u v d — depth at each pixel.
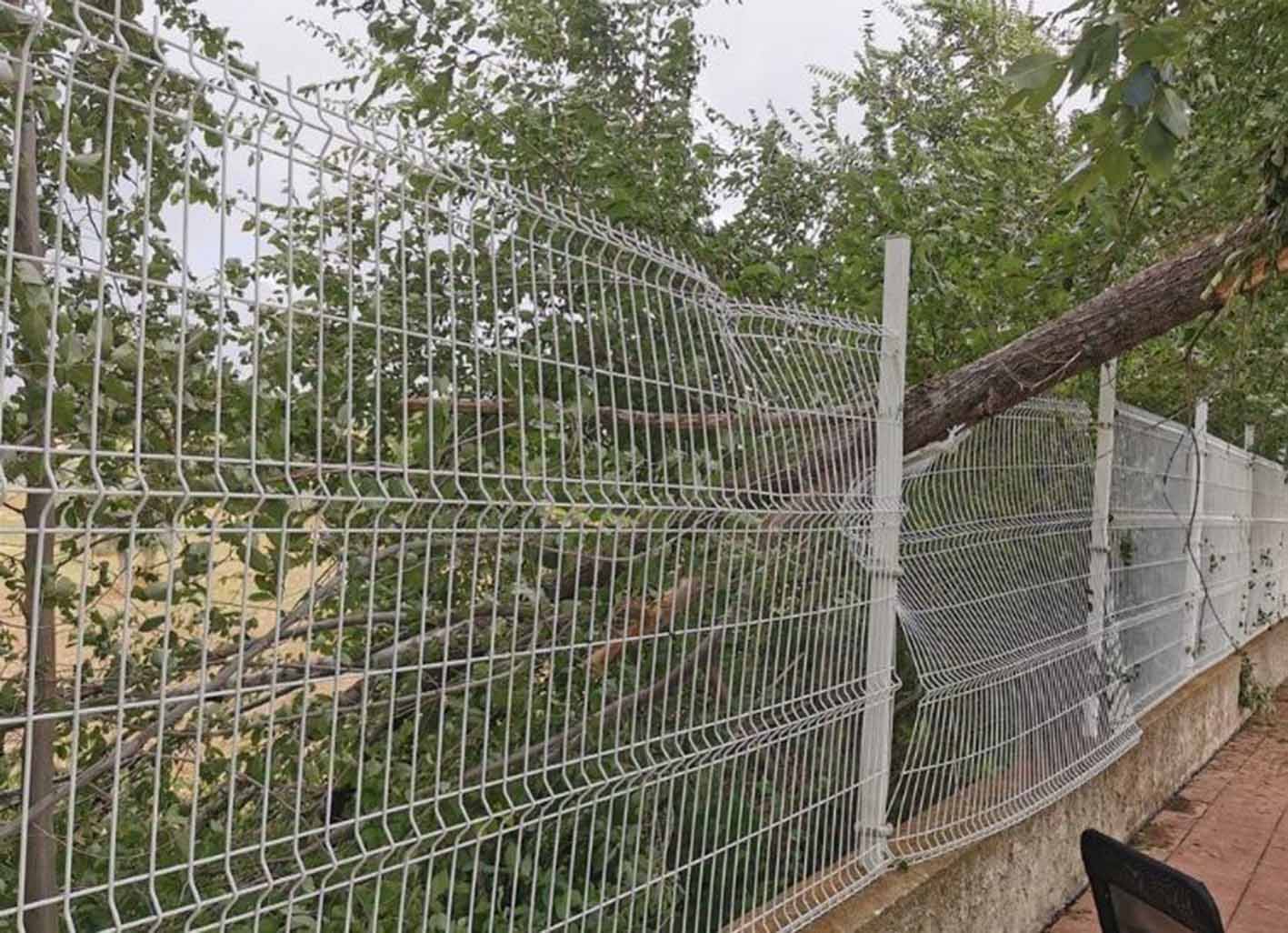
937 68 6.70
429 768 2.25
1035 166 5.73
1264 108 4.16
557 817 2.29
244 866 1.99
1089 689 5.33
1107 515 5.51
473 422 2.26
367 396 2.16
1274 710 9.83
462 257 2.27
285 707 2.01
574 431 2.32
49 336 1.43
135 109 1.75
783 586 3.07
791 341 3.19
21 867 1.43
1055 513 5.08
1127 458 6.02
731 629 2.83
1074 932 4.68
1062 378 4.21
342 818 2.16
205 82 1.59
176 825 1.92
